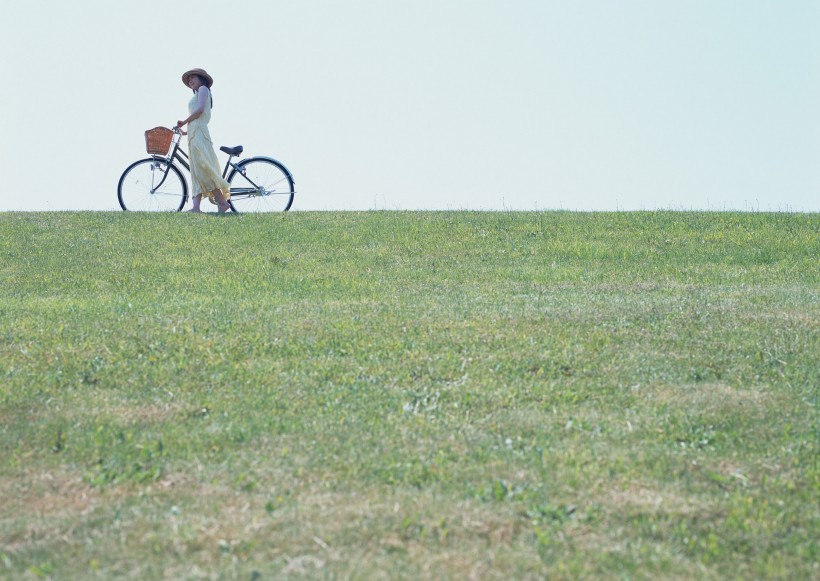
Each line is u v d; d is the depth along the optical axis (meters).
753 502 8.29
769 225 24.91
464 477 8.86
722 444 9.83
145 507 8.18
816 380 11.95
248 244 22.62
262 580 6.85
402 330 14.33
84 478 8.87
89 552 7.34
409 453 9.48
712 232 24.23
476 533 7.61
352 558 7.17
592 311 15.69
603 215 26.67
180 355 12.94
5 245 22.23
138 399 11.27
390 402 11.15
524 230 24.53
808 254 22.16
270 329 14.36
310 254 21.72
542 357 12.95
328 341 13.67
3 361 12.70
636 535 7.63
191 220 24.95
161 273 19.81
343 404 11.09
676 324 14.80
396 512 7.94
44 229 23.89
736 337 13.95
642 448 9.66
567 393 11.49
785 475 8.95
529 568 7.05
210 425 10.37
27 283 18.86
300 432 10.14
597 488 8.54
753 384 11.90
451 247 22.69
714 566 7.16
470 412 10.87
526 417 10.66
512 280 19.36
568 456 9.36
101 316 15.38
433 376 12.20
